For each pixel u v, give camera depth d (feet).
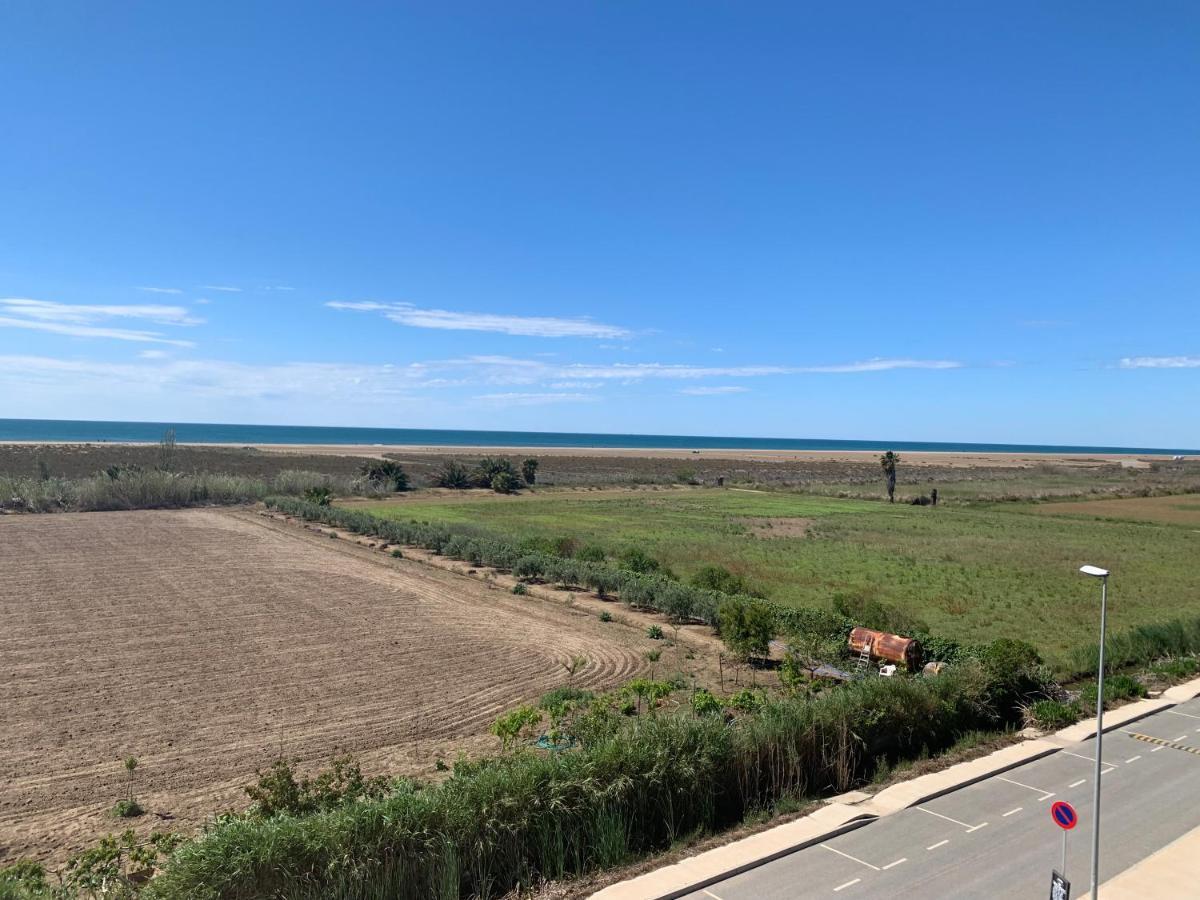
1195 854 40.09
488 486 298.76
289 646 81.15
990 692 60.13
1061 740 56.59
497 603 106.22
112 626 87.51
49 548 140.77
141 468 239.91
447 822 35.83
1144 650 80.79
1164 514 245.24
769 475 414.82
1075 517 235.81
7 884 33.19
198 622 90.22
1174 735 58.03
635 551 131.23
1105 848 40.86
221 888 30.89
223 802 46.01
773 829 42.70
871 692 52.90
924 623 96.63
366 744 55.21
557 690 66.69
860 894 36.32
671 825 41.39
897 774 50.70
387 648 81.30
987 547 170.30
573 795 39.47
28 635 82.89
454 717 61.11
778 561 147.43
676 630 91.86
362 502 241.35
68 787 47.75
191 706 62.49
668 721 46.24
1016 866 38.93
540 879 37.24
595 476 362.74
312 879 32.45
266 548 147.54
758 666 77.41
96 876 34.94
